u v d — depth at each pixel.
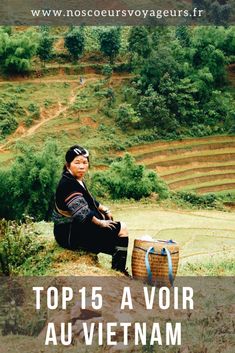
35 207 44.12
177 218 38.34
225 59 92.62
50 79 91.56
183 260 15.96
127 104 82.06
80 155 7.75
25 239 8.48
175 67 86.69
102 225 7.75
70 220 7.86
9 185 44.47
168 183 73.81
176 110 82.62
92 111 84.56
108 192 51.84
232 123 82.69
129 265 12.16
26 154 44.91
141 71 87.31
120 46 94.81
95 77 92.19
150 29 99.06
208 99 87.38
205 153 78.88
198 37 93.12
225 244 27.19
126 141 78.19
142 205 44.81
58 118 83.62
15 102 84.62
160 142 78.69
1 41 90.88
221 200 63.28
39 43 94.12
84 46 96.12
